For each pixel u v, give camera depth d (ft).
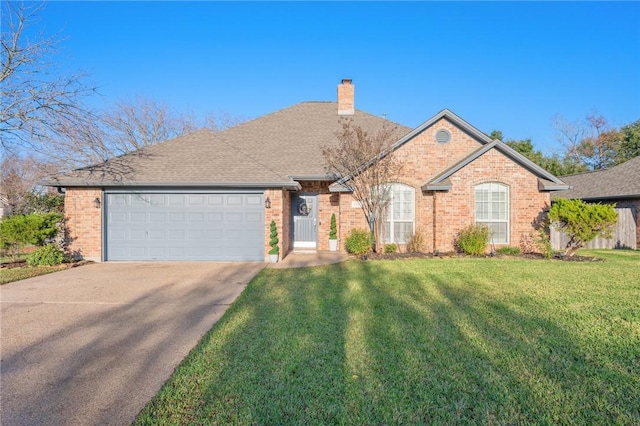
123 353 15.56
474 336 16.93
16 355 15.39
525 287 26.99
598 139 127.85
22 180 89.97
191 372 13.48
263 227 43.09
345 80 63.87
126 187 42.93
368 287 27.07
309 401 11.47
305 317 19.84
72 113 48.67
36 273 34.63
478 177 46.75
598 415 10.80
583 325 18.45
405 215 48.75
